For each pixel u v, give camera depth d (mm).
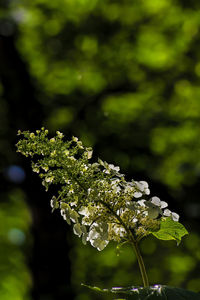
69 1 10766
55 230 6598
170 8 10703
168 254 10859
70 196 2053
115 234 2119
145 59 10883
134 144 10492
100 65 11008
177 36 10844
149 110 10719
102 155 10297
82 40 10867
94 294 10922
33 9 10617
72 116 10445
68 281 6648
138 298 1741
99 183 2055
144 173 10344
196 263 10742
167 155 10547
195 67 10680
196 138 10539
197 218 9914
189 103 10570
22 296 11031
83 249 10945
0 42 7023
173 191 10141
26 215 11484
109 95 11016
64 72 10938
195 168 9883
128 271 11117
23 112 7137
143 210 2125
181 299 1743
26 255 11266
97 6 10711
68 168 2027
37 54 11055
